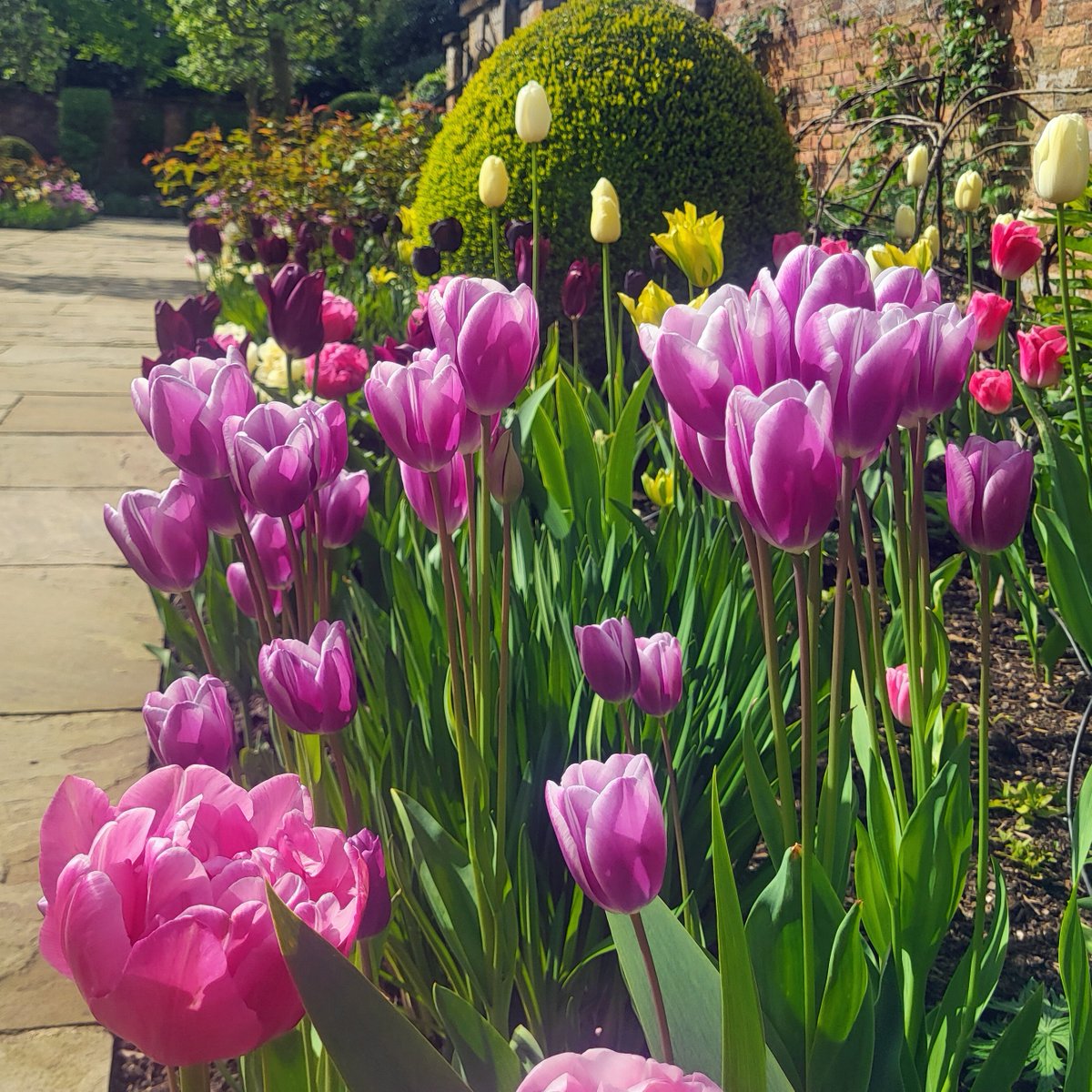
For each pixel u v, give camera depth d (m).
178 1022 0.58
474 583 1.28
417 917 1.56
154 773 0.71
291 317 2.07
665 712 1.21
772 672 1.02
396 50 32.94
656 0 5.09
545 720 1.80
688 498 2.48
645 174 4.67
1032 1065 1.60
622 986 1.64
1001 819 2.32
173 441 1.17
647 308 2.37
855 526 2.99
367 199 9.28
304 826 0.69
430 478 1.13
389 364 1.08
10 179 23.62
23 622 3.56
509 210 4.86
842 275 0.96
